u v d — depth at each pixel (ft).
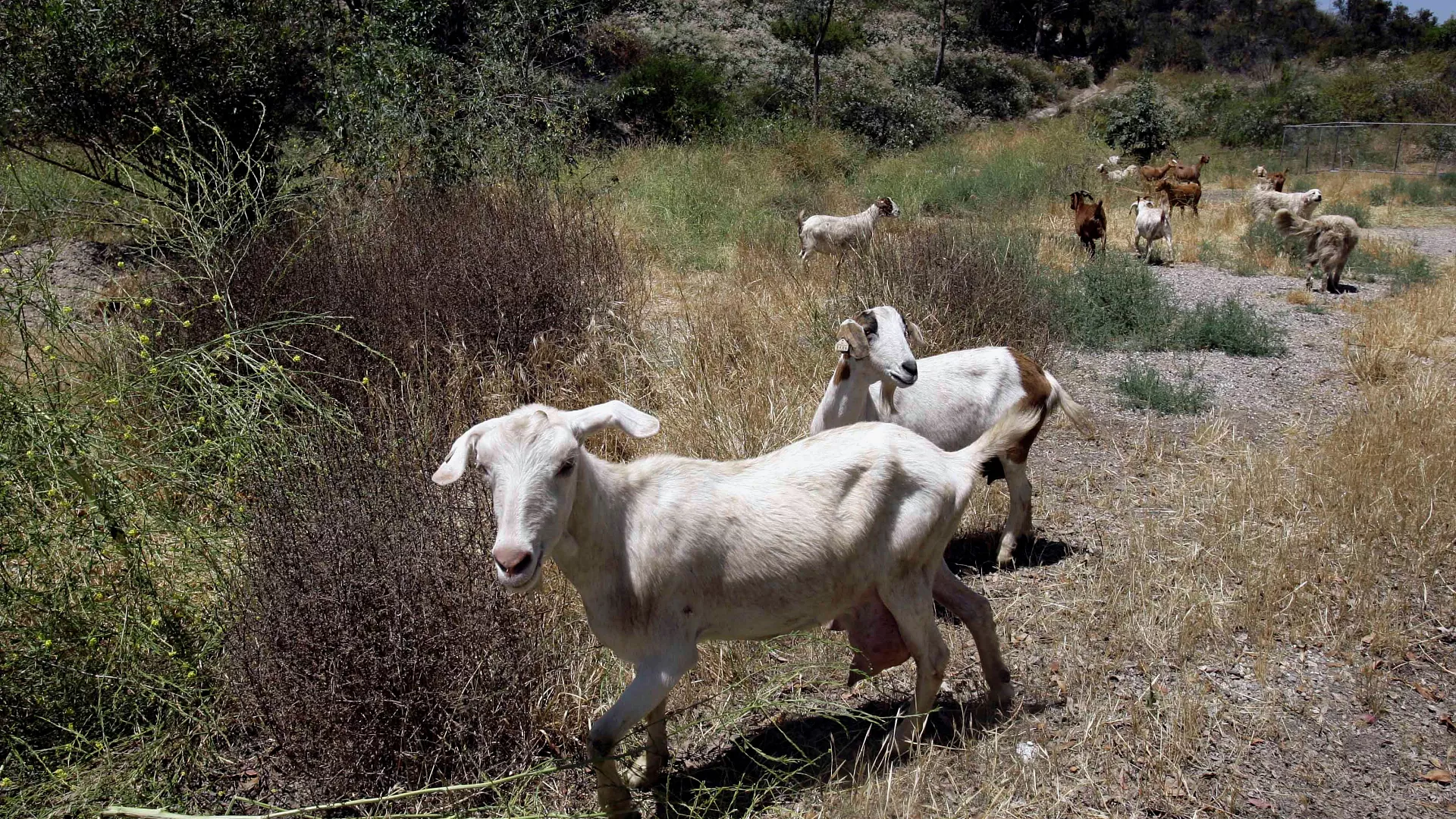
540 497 10.03
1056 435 25.13
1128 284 36.52
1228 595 17.13
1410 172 89.86
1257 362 31.81
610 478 11.47
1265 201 57.98
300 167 33.81
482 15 44.09
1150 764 12.95
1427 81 136.15
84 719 12.66
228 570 14.34
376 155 33.40
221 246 21.13
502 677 12.75
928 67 139.13
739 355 25.79
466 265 24.52
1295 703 14.48
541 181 35.91
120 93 29.91
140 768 11.84
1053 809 12.26
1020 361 18.60
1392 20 193.88
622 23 104.99
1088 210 46.73
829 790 12.46
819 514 12.07
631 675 14.23
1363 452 21.91
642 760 12.91
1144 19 191.62
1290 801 12.57
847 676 14.76
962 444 18.07
